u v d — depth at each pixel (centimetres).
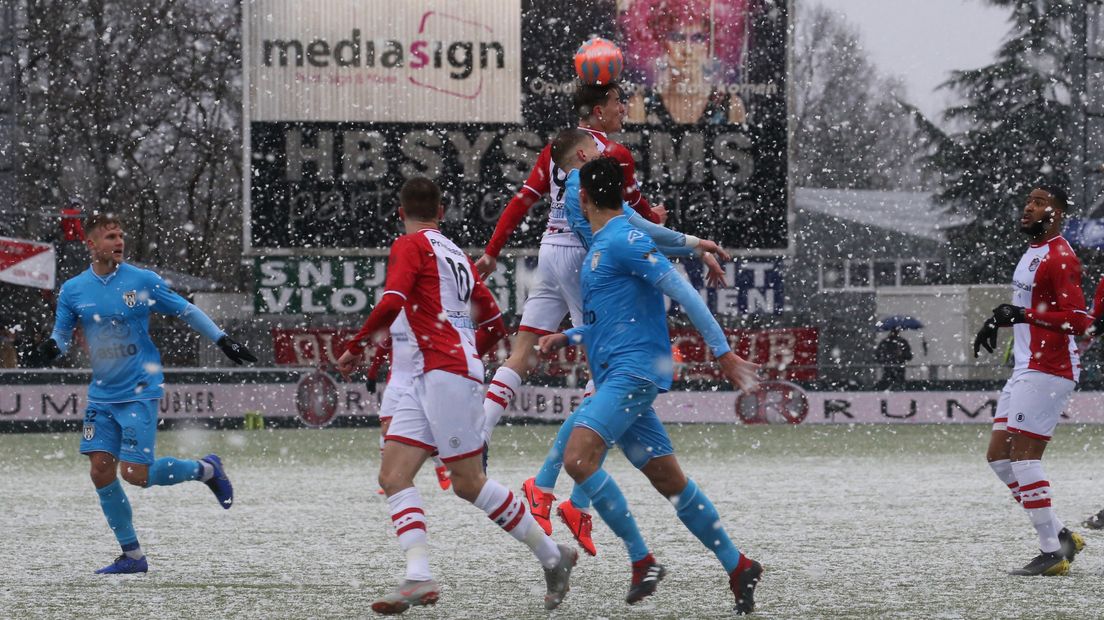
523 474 4297
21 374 6938
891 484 3891
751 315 7938
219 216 12388
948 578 2112
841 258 10969
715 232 7800
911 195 11556
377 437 6475
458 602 1908
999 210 11288
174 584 2067
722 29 7719
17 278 7825
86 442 2236
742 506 3262
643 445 1784
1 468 4662
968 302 9856
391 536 2691
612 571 2230
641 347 1752
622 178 1814
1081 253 9244
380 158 7744
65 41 10438
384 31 7712
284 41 7694
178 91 10969
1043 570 2145
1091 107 10125
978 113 11531
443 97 7725
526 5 7719
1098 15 10112
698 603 1889
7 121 9269
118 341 2273
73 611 1820
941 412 7275
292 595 1956
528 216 7744
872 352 8662
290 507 3284
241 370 7200
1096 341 7575
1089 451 5206
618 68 2219
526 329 2256
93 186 10925
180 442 6116
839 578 2114
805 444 5781
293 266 7894
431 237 1823
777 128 7788
